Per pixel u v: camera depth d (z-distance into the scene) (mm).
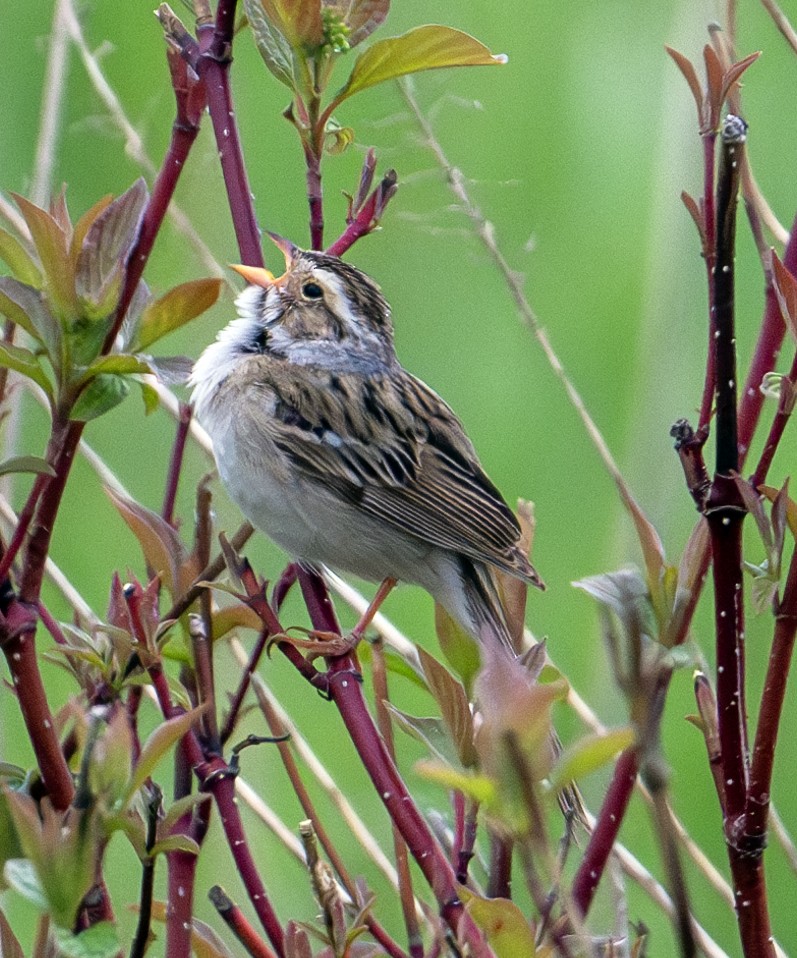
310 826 4910
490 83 15273
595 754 3611
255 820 10133
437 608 6074
